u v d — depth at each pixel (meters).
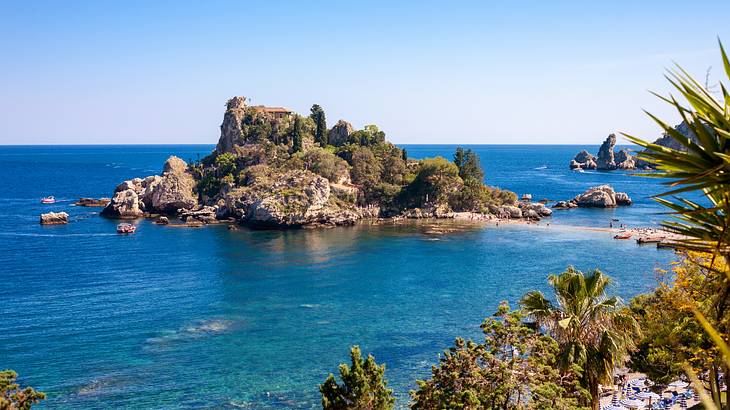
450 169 198.50
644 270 107.31
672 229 9.87
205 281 102.88
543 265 114.00
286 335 73.56
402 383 58.56
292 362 64.69
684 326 30.44
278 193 174.38
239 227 172.50
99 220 185.00
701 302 24.17
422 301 88.81
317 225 172.12
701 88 8.23
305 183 179.75
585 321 31.89
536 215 186.25
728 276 9.38
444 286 98.06
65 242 144.00
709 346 29.11
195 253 130.38
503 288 96.19
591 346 31.50
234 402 55.09
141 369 62.59
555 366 31.80
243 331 75.19
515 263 116.38
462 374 32.09
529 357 31.91
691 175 8.48
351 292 94.75
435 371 33.94
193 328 76.50
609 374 31.38
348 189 198.75
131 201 193.00
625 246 134.25
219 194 197.75
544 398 29.38
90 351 67.94
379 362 64.25
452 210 198.75
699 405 39.78
